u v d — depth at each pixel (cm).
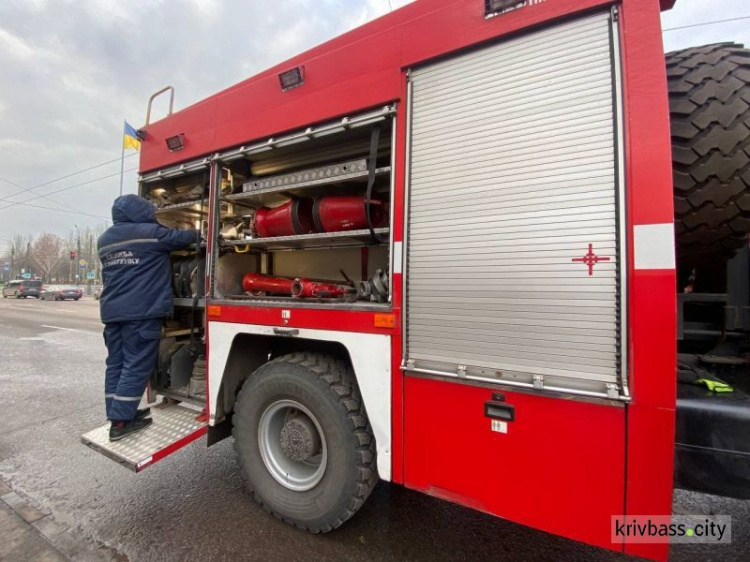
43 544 216
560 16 151
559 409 148
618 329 136
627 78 139
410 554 205
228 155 259
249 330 243
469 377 164
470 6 171
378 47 197
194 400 310
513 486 158
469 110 170
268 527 229
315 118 217
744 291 184
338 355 237
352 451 202
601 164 141
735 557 201
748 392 163
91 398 481
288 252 336
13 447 344
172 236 282
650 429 133
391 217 188
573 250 145
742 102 166
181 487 276
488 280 161
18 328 1180
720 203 168
